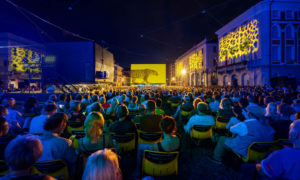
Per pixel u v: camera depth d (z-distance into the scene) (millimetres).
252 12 25641
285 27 23594
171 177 2549
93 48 21375
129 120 3350
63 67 21406
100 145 2363
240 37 28891
